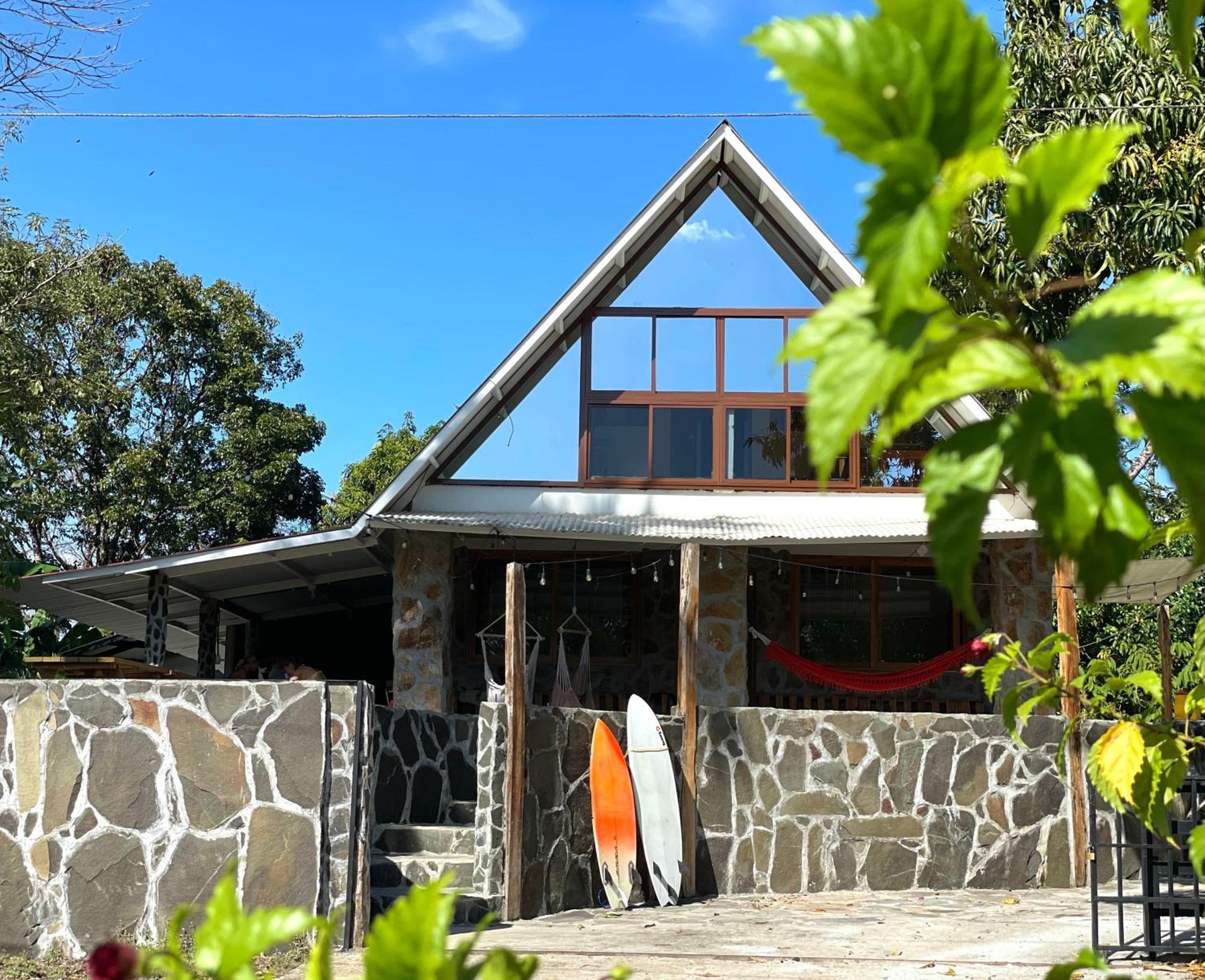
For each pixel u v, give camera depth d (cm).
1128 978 150
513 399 1733
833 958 939
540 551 1847
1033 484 123
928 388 127
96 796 1009
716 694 1619
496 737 1170
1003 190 1652
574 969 896
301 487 3616
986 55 109
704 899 1302
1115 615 2369
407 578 1639
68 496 3228
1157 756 282
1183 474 117
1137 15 143
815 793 1362
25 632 2598
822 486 114
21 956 980
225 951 144
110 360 3450
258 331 3672
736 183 1752
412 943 133
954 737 1396
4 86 1342
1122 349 116
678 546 1716
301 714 1013
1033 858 1388
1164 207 1694
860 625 1892
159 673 1472
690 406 1741
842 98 109
